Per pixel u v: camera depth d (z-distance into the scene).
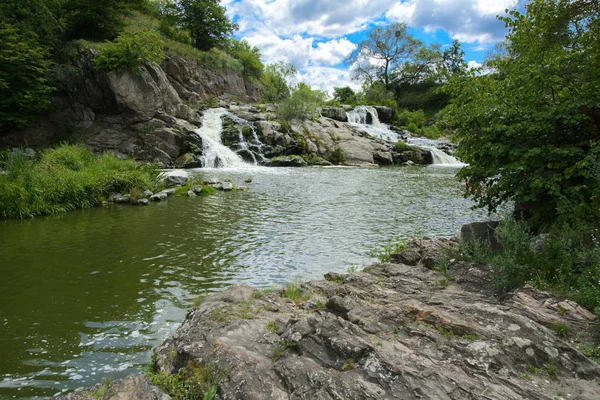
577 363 3.72
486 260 6.60
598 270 5.02
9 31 23.59
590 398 3.21
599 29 7.66
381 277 6.58
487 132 8.06
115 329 5.87
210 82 46.19
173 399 3.55
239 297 5.73
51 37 27.09
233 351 4.02
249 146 32.59
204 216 13.76
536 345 3.89
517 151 7.40
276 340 4.39
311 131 37.31
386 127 51.09
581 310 4.64
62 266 8.60
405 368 3.53
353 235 11.45
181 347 4.39
